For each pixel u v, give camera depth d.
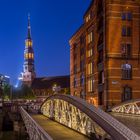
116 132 10.52
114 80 63.47
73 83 98.38
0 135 54.28
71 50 102.31
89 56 79.56
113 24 64.81
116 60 64.12
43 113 39.69
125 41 65.12
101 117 12.27
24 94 196.50
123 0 65.56
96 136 15.59
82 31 86.81
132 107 41.78
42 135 13.67
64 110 24.20
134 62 64.88
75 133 19.19
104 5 65.75
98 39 70.69
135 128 21.75
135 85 64.50
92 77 75.81
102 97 67.06
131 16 65.94
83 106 14.90
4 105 73.81
